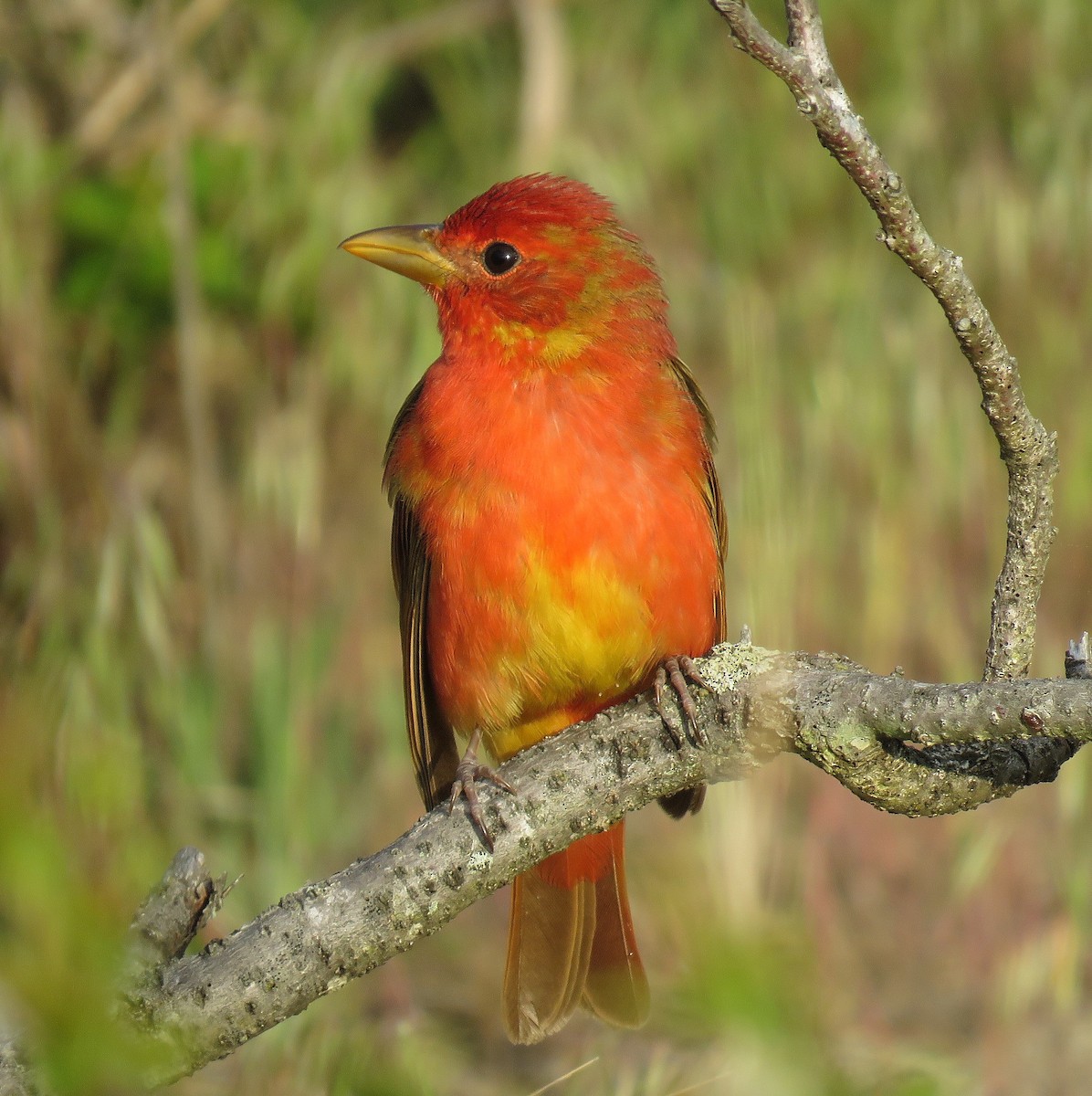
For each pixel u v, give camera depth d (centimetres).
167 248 1193
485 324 677
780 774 1140
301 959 502
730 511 1223
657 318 711
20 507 1102
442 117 1329
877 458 1234
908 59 1305
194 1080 841
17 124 1185
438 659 696
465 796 545
